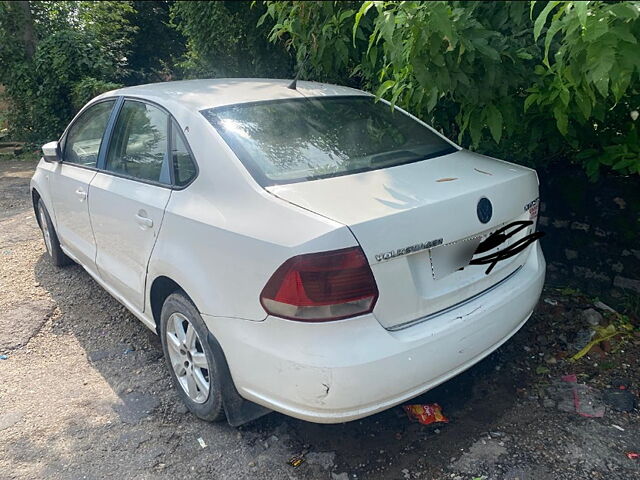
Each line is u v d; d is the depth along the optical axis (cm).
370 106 351
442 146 334
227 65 712
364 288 221
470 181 272
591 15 244
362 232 221
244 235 240
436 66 308
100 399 317
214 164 273
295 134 297
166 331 307
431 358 236
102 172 371
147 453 273
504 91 329
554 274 417
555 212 407
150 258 302
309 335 221
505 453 262
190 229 270
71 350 371
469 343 252
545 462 256
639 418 282
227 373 261
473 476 249
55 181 444
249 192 254
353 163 287
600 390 304
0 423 297
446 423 285
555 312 377
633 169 336
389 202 240
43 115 1154
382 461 261
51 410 308
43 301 441
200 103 307
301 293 220
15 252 554
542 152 404
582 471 250
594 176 361
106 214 351
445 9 282
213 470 260
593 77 248
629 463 253
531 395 305
